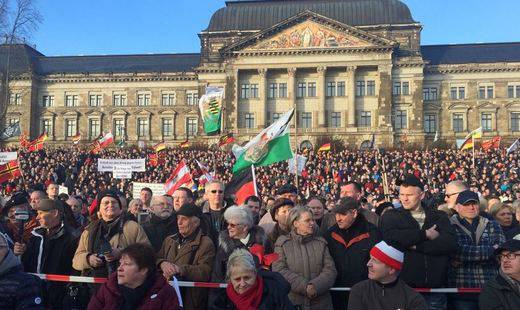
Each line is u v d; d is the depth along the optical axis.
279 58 98.88
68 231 10.31
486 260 9.38
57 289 9.73
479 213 10.20
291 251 9.44
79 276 9.61
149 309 6.84
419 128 97.94
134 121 112.12
